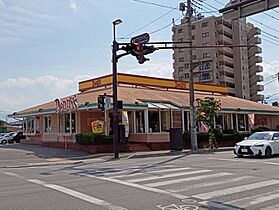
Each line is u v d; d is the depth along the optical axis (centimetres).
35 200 965
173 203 919
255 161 1927
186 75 8688
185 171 1530
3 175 1535
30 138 3862
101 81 3584
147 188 1129
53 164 2061
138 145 2850
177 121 3422
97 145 2647
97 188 1137
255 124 4422
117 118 2367
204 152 2738
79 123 3053
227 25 8669
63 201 948
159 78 3809
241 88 8600
